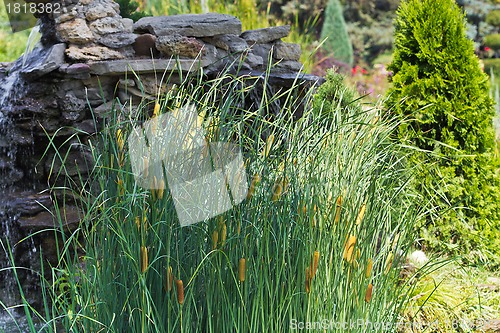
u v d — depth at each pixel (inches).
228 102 107.1
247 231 101.0
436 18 188.4
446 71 186.7
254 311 99.7
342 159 118.2
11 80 174.2
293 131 116.6
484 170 191.5
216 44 182.4
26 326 151.6
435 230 186.4
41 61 167.0
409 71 190.2
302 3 553.3
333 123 125.1
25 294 161.8
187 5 365.7
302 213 102.7
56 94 166.2
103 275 102.3
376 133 128.8
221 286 98.3
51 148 169.2
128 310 101.9
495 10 569.6
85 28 169.0
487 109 192.9
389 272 112.9
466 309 150.3
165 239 99.3
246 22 353.4
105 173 108.1
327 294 104.6
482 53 556.7
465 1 572.1
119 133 105.8
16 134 169.0
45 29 176.9
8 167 171.3
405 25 193.6
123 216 102.0
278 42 196.1
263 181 103.4
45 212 164.9
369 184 119.7
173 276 98.5
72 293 105.7
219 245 98.5
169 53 173.6
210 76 179.3
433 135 189.2
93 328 101.7
